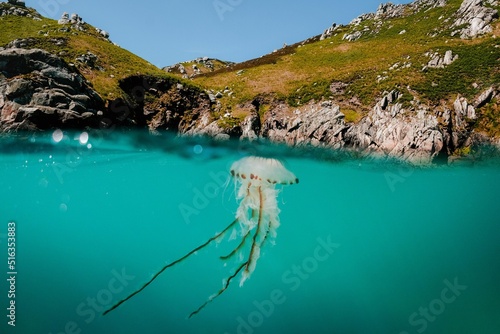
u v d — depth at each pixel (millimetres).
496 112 26578
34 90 22125
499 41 33656
